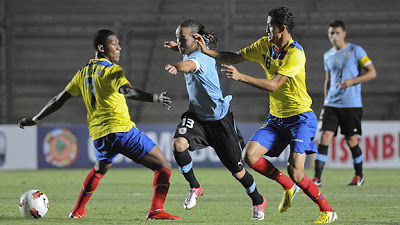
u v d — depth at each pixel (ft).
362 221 66.13
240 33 237.66
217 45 71.82
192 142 69.10
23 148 174.09
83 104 236.63
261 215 67.51
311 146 65.57
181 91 245.45
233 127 69.51
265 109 239.09
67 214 72.23
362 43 243.19
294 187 69.77
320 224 63.41
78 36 244.83
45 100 240.32
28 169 173.68
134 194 101.50
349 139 116.98
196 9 256.11
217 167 176.55
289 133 66.28
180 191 106.73
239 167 67.72
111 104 63.67
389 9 250.78
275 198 94.58
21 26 241.14
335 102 112.98
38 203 66.95
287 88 65.26
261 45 67.51
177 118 239.91
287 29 63.62
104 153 65.62
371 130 170.81
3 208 78.69
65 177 143.02
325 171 160.35
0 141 173.17
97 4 256.93
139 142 64.39
